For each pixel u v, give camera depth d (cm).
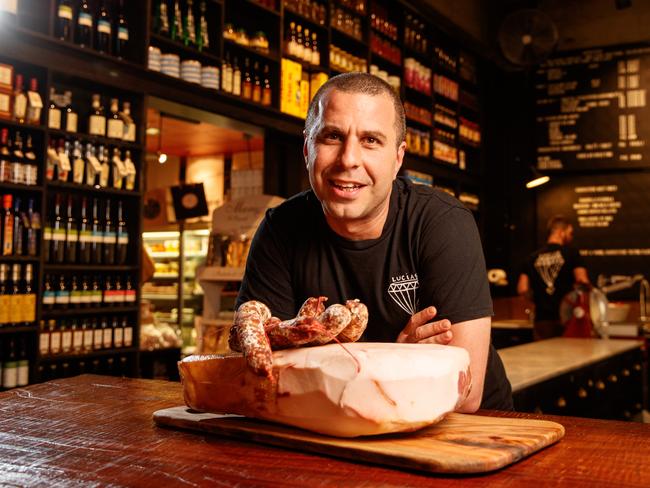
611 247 676
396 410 91
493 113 736
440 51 666
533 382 238
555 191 704
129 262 380
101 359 373
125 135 372
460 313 134
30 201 332
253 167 775
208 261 371
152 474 83
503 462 83
